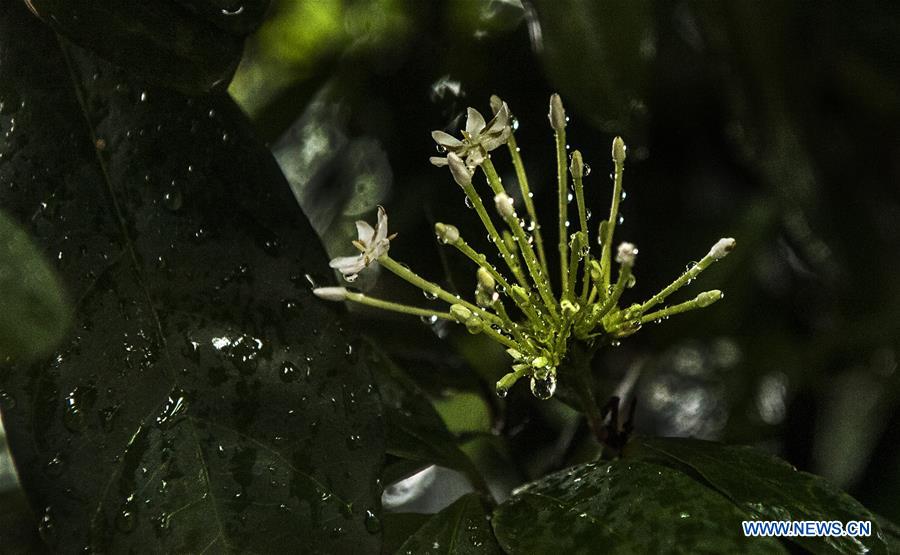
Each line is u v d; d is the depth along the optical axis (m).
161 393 0.49
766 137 0.62
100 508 0.48
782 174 0.63
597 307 0.49
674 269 0.64
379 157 0.61
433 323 0.57
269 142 0.61
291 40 0.63
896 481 0.63
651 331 0.64
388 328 0.55
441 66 0.58
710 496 0.49
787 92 0.62
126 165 0.50
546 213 0.54
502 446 0.56
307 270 0.50
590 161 0.55
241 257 0.50
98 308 0.49
